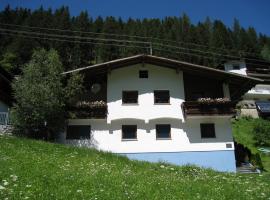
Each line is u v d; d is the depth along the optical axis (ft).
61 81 98.53
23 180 39.01
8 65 234.17
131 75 103.04
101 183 41.96
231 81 105.81
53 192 34.78
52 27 281.33
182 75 104.53
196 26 343.26
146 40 278.05
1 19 294.87
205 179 55.47
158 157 95.76
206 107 97.55
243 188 48.70
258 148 131.44
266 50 337.72
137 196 37.06
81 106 96.02
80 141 95.66
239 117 184.96
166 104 100.37
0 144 65.72
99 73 103.09
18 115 87.45
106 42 303.07
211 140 98.17
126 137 97.71
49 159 58.08
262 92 214.90
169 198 37.52
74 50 290.15
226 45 308.19
